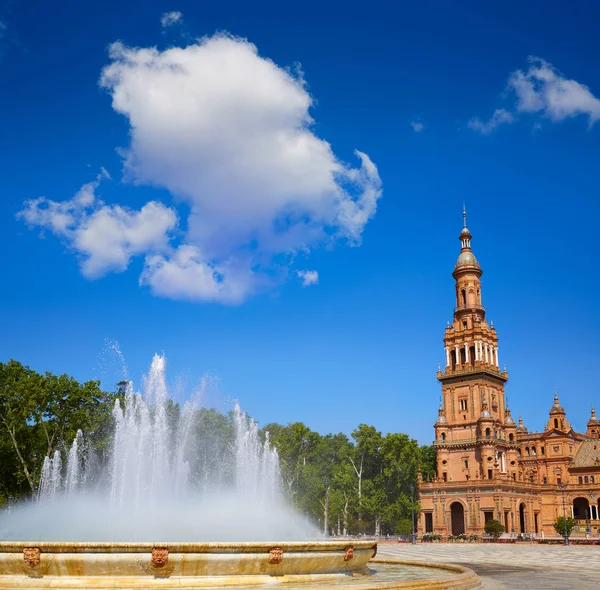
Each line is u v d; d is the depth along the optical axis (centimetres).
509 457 14225
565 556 6875
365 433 14850
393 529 15038
